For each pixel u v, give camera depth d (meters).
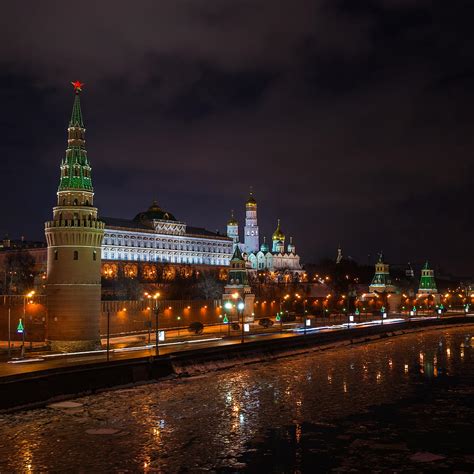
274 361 133.12
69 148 130.62
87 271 126.00
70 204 126.94
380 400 93.00
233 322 196.75
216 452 67.12
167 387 99.31
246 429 76.00
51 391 85.81
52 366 97.12
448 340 180.38
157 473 60.78
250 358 128.62
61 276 125.00
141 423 77.50
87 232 125.69
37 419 77.81
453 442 71.25
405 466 63.34
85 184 129.38
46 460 64.00
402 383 107.12
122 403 87.19
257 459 65.06
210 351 119.00
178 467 62.53
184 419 79.94
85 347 124.19
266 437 72.75
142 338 150.00
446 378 112.56
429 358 140.25
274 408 86.94
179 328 180.75
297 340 147.50
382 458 65.69
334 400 92.69
